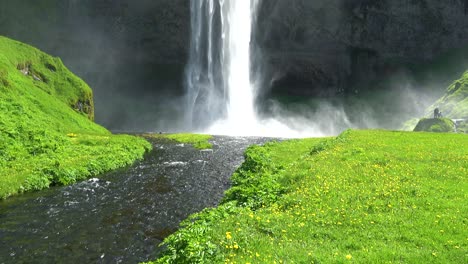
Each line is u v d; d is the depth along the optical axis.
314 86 107.81
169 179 26.59
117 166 31.42
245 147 46.75
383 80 104.00
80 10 95.62
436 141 27.52
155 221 17.25
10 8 91.06
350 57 105.12
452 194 13.11
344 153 22.16
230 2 106.62
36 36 93.88
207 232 10.11
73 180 25.78
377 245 9.16
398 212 11.55
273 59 107.12
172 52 103.38
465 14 99.88
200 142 50.53
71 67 98.88
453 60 98.75
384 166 18.06
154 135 66.44
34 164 26.41
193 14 100.50
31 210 18.88
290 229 10.41
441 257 8.33
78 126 50.62
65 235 15.44
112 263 12.80
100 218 17.70
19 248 14.02
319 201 12.88
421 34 101.38
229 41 107.38
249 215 11.52
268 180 16.83
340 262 8.10
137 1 95.38
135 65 104.38
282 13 100.44
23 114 37.97
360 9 98.69
